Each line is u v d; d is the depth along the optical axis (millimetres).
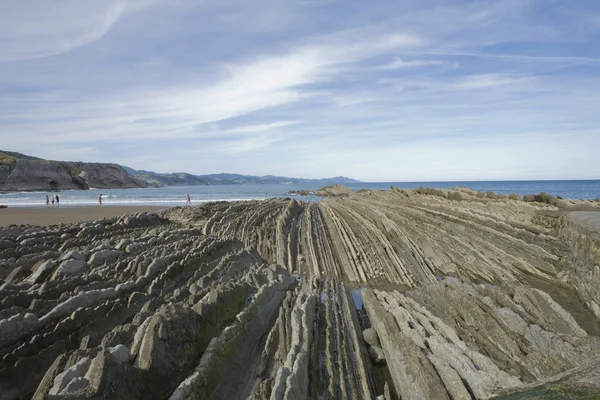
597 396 5160
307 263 20906
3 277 10711
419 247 22156
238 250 18531
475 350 9688
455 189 42844
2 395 6059
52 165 114875
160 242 16234
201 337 8250
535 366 8891
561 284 17141
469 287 13953
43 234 15219
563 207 26734
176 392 6363
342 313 13484
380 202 38438
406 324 11344
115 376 5805
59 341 7379
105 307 8906
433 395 7688
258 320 10875
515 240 21000
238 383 8086
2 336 6812
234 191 114188
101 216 37469
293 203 42906
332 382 8672
